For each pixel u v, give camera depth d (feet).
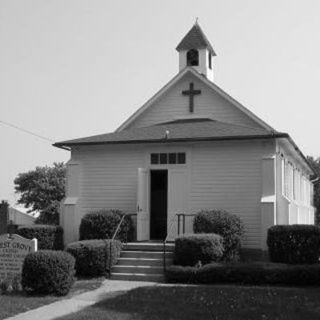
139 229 71.26
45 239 71.97
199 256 59.67
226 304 43.88
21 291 50.67
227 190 70.44
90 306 43.83
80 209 75.97
